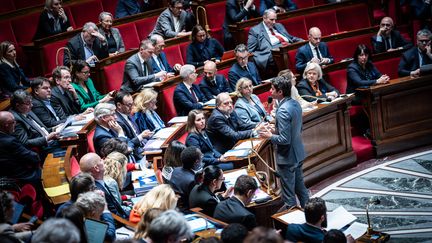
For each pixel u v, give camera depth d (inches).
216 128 533.0
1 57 579.2
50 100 537.3
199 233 361.7
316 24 777.6
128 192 443.8
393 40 737.0
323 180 603.5
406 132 653.9
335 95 617.0
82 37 647.1
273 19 723.4
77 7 739.4
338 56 727.1
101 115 482.6
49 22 673.6
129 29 732.7
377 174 601.9
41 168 466.9
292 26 765.9
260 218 420.8
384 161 634.2
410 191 555.8
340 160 616.1
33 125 493.0
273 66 719.1
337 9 789.2
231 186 439.8
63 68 552.1
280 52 701.3
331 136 613.3
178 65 660.7
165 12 737.0
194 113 503.2
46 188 408.2
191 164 429.1
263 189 442.0
